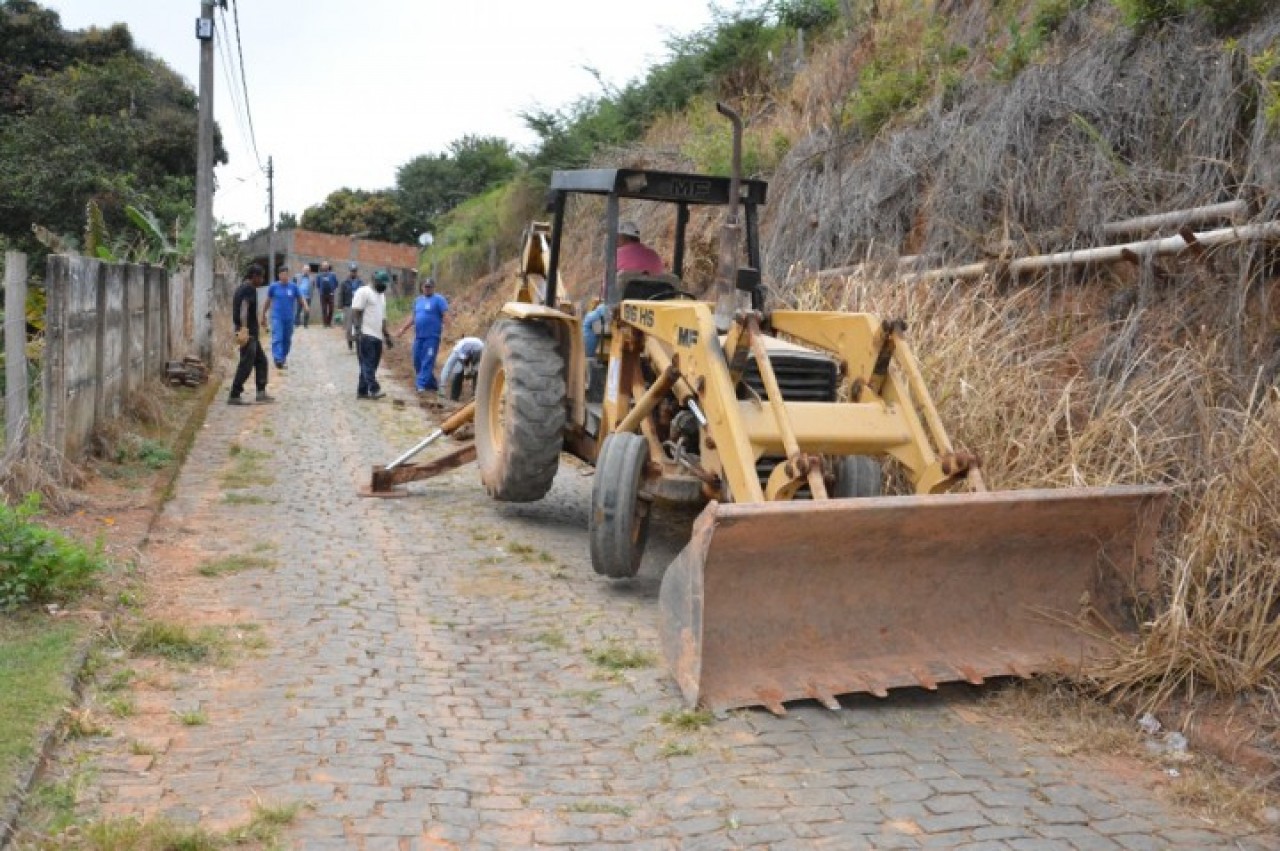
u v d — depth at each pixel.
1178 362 6.84
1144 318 7.57
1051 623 5.68
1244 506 5.54
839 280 10.28
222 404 14.61
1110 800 4.48
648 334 7.04
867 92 12.43
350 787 4.26
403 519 8.73
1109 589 5.75
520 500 8.69
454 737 4.82
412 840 3.91
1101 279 8.33
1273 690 5.08
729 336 6.24
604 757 4.70
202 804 4.05
